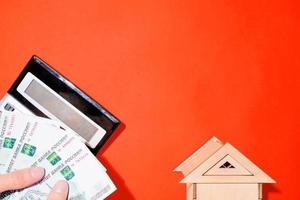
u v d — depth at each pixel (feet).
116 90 2.85
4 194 2.48
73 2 2.82
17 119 2.60
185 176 2.77
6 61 2.84
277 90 2.86
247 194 2.54
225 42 2.84
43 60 2.82
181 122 2.86
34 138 2.57
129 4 2.83
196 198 2.56
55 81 2.75
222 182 2.55
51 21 2.82
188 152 2.87
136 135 2.87
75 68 2.84
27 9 2.82
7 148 2.55
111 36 2.84
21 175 2.27
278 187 2.87
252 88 2.85
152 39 2.84
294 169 2.86
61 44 2.83
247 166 2.54
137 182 2.89
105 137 2.77
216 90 2.86
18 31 2.83
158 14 2.83
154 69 2.85
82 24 2.83
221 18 2.83
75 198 2.50
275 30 2.84
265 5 2.84
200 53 2.85
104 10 2.83
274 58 2.85
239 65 2.85
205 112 2.86
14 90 2.75
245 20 2.84
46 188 2.49
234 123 2.86
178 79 2.85
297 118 2.86
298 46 2.85
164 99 2.86
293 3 2.84
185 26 2.83
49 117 2.73
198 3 2.83
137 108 2.86
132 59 2.85
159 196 2.89
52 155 2.55
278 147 2.86
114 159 2.87
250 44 2.84
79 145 2.56
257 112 2.86
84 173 2.52
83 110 2.75
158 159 2.88
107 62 2.84
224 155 2.55
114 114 2.85
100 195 2.50
